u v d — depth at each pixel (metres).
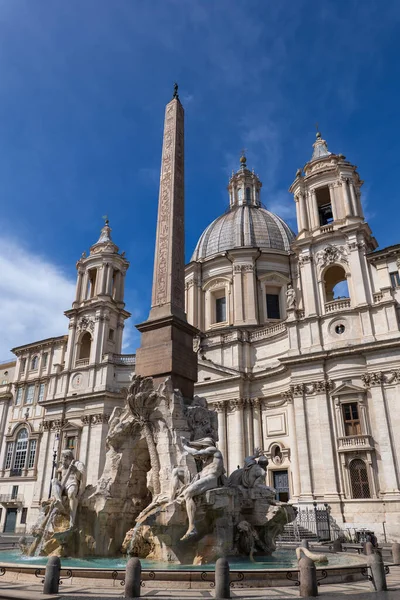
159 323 18.67
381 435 32.72
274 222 58.09
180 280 20.25
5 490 50.84
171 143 23.34
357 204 41.59
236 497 15.77
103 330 51.62
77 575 10.80
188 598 8.81
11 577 11.46
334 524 31.33
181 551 13.74
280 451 38.97
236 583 10.38
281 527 16.72
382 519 30.88
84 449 46.66
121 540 16.25
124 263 56.78
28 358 57.12
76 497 16.47
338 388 35.25
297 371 37.56
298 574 10.62
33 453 51.34
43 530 16.56
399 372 33.38
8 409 56.28
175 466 15.64
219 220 60.88
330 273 42.53
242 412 41.69
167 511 14.14
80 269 56.09
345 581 11.68
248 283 51.44
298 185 44.50
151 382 17.55
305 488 34.25
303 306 41.88
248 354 44.28
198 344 46.50
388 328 35.00
